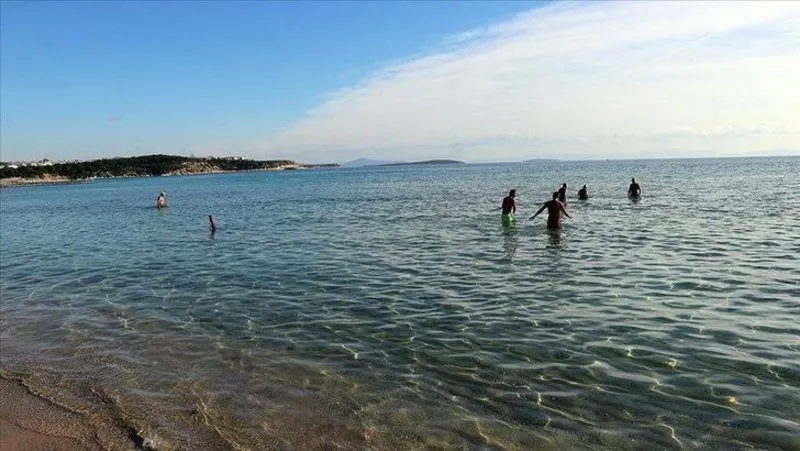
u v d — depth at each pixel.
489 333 10.31
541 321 10.88
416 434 6.86
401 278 15.32
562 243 20.22
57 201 75.75
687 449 6.20
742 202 35.25
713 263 15.74
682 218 27.03
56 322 12.55
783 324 10.08
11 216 50.72
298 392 8.22
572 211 31.39
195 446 6.84
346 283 15.01
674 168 126.19
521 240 21.27
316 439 6.87
